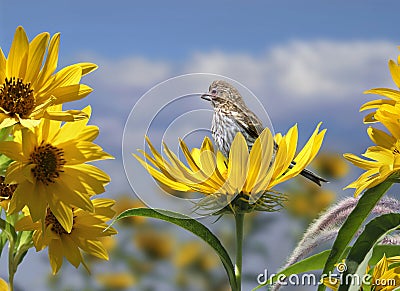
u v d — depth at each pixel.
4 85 0.62
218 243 0.64
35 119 0.61
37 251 0.63
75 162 0.64
